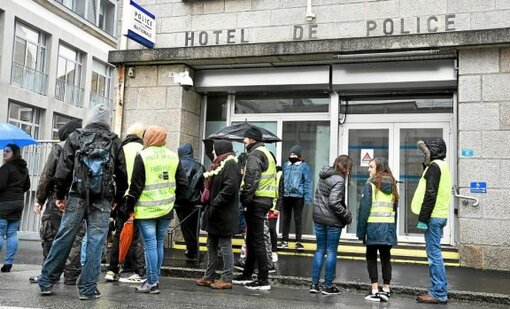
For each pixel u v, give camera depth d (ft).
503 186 27.50
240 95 36.09
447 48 28.78
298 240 30.58
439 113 31.89
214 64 33.94
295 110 34.86
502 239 27.14
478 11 29.27
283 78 33.30
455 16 29.60
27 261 28.71
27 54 80.28
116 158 18.56
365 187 20.79
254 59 32.58
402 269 26.53
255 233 21.79
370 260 20.95
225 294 20.44
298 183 30.66
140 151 19.95
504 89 28.04
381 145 32.81
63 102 87.45
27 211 40.16
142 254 22.48
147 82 34.76
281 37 32.71
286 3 32.83
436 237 20.40
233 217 21.36
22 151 40.73
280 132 34.96
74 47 91.61
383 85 31.22
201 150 36.11
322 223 21.17
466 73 28.76
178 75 34.01
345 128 33.53
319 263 21.45
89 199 17.79
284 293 21.29
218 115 36.32
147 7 35.40
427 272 25.64
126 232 21.20
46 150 40.73
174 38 34.71
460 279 24.07
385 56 30.35
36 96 80.79
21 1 77.41
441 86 30.71
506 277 24.68
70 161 18.04
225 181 20.90
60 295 18.75
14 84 77.10
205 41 34.09
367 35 30.99
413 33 30.17
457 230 29.71
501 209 27.35
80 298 18.01
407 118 32.45
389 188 20.57
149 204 19.57
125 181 18.84
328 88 32.48
